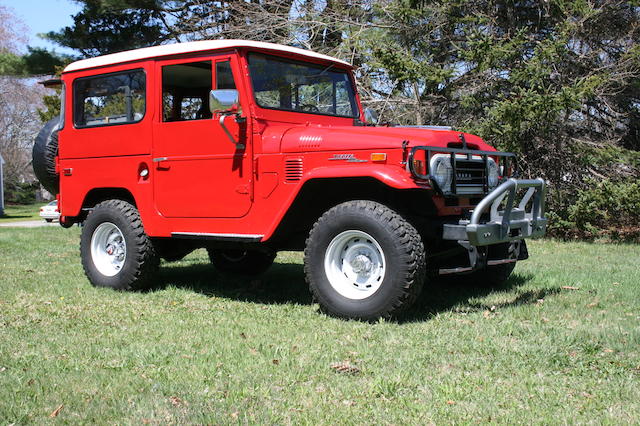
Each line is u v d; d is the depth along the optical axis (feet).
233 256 23.35
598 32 39.60
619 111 41.24
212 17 55.21
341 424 9.34
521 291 19.31
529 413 9.71
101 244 20.65
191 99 19.26
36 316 16.12
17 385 10.94
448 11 39.78
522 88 36.60
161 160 18.57
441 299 18.28
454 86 40.37
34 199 160.35
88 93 20.33
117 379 11.21
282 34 47.73
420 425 9.31
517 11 41.57
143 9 59.98
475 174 17.03
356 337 13.96
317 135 16.16
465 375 11.46
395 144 15.03
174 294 19.39
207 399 10.29
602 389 10.76
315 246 15.93
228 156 17.31
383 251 14.98
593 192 35.14
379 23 43.78
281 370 11.73
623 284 20.30
